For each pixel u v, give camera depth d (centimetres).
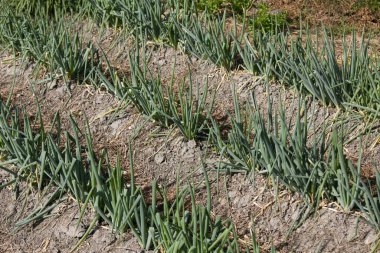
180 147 542
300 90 556
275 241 464
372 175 504
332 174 465
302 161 468
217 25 628
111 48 672
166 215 433
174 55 648
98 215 469
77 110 601
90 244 469
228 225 438
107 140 568
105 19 687
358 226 452
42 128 509
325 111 554
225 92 599
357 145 531
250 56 601
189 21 653
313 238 457
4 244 487
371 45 655
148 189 517
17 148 506
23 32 655
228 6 735
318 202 462
